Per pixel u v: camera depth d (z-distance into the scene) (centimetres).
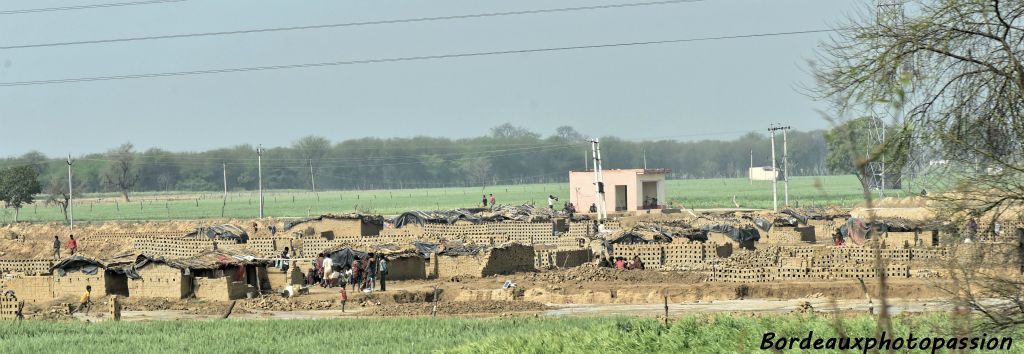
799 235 16550
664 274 11944
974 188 4300
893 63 4841
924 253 11738
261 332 8044
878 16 4991
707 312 9088
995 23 4766
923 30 4825
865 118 4772
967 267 4131
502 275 12675
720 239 15388
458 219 19100
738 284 10581
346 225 17862
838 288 10025
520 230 17938
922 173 4700
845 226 15650
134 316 9969
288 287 11438
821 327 6122
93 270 11131
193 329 8250
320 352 7050
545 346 6638
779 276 10800
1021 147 4638
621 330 6944
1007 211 4466
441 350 6819
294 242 16075
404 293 10988
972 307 4225
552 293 10762
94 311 10375
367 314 9719
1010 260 4234
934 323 5756
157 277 11031
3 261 14562
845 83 4919
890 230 13875
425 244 13262
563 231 19312
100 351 7269
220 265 11350
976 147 4622
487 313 9500
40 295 11194
